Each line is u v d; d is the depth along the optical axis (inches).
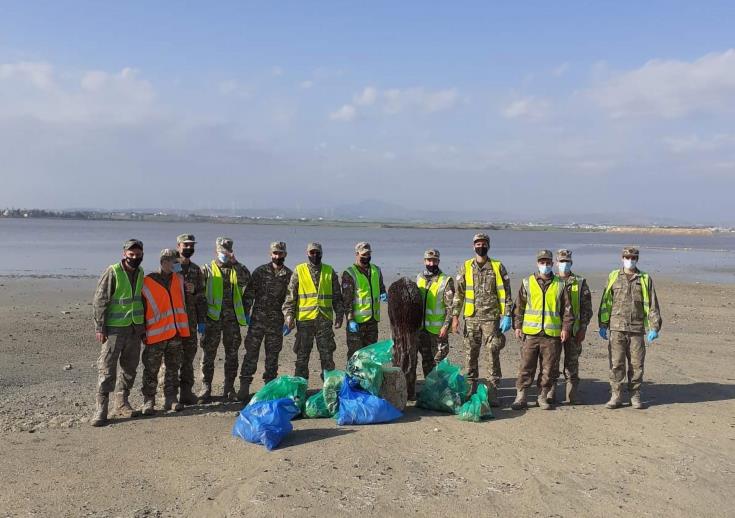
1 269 1302.9
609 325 343.6
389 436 283.6
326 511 204.2
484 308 343.3
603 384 406.0
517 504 211.3
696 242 4697.3
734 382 409.4
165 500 213.5
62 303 776.9
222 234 4303.6
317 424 305.4
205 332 353.1
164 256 329.7
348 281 360.2
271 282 358.6
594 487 226.5
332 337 362.0
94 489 222.5
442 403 327.9
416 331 351.3
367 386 317.4
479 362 474.6
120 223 7396.7
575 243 3934.5
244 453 260.1
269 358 359.9
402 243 3198.8
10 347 501.0
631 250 335.3
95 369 442.9
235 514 202.1
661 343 563.8
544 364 335.0
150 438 281.9
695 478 235.9
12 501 211.5
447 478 233.6
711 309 823.7
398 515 202.1
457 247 2760.8
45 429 296.8
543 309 331.9
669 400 358.9
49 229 4473.4
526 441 278.5
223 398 361.7
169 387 335.3
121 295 314.2
